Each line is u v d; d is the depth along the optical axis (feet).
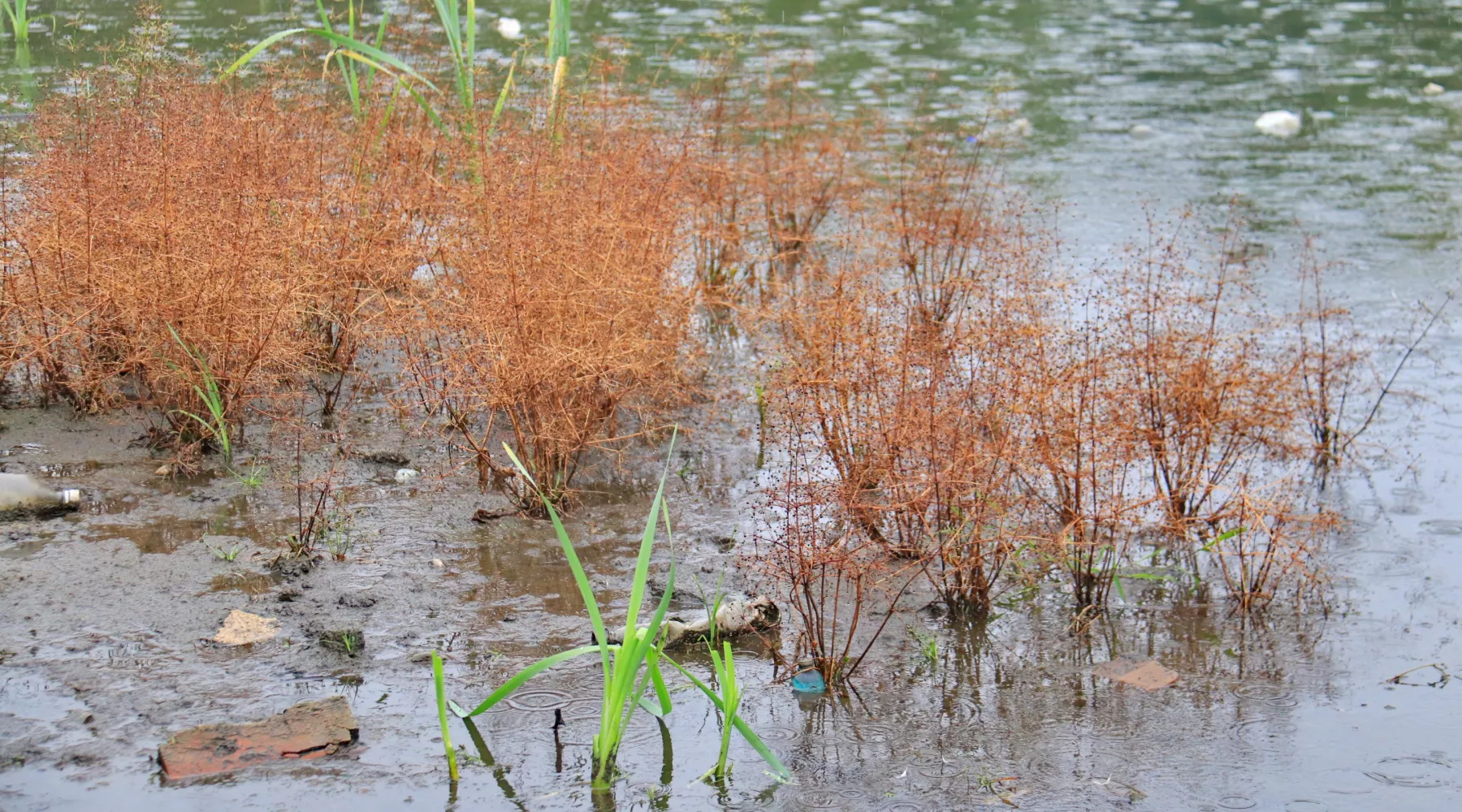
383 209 21.45
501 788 11.44
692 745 12.30
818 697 13.23
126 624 13.85
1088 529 16.67
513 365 17.28
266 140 20.76
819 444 17.92
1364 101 42.11
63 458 17.80
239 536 15.92
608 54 30.91
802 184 28.07
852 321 17.98
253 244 18.52
